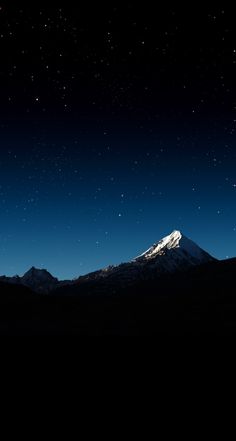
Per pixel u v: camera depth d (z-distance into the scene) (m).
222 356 27.84
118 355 29.86
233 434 12.23
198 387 18.50
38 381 19.92
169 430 12.69
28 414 14.13
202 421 13.45
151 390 18.11
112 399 16.45
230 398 16.25
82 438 11.85
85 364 25.02
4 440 11.68
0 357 27.84
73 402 15.95
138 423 13.39
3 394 17.00
